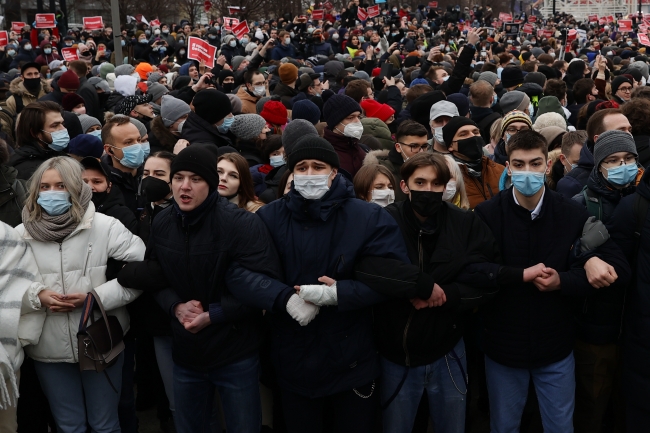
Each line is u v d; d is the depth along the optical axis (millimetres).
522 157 3605
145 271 3629
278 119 6902
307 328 3547
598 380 3947
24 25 23594
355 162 5598
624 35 31000
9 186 4020
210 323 3529
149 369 4805
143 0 34000
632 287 3730
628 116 4754
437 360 3674
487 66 11695
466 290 3562
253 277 3469
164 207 4160
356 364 3572
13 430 3670
